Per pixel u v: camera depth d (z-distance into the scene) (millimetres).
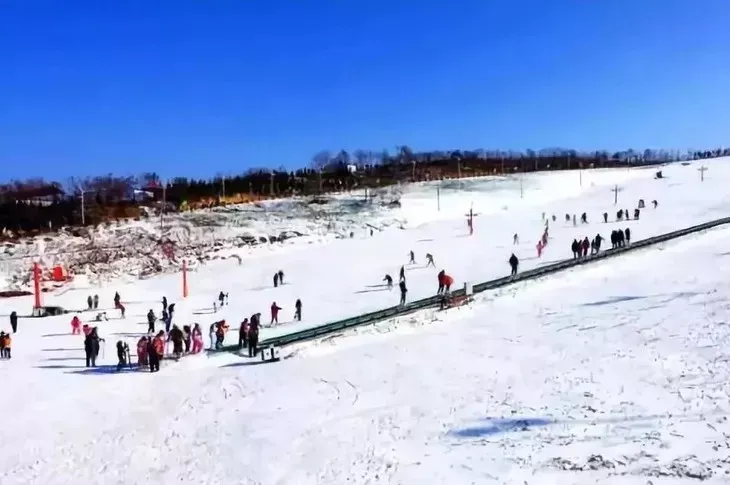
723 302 31344
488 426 19406
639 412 19047
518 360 26000
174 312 44438
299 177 122188
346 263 60031
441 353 28188
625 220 73438
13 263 61031
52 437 21688
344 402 23062
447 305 36469
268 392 25000
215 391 25688
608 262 46188
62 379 28625
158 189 106562
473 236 70438
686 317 29406
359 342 31406
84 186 109562
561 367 24344
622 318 30781
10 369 30766
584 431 18172
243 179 116500
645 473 15336
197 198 99500
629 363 23781
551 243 61375
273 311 38281
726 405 18703
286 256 67188
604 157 176500
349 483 16766
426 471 16875
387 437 19484
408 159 158625
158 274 62312
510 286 40188
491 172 138750
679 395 19984
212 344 33562
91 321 43531
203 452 19688
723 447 16203
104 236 70750
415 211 90438
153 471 18625
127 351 31953
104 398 25641
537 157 171875
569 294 38094
